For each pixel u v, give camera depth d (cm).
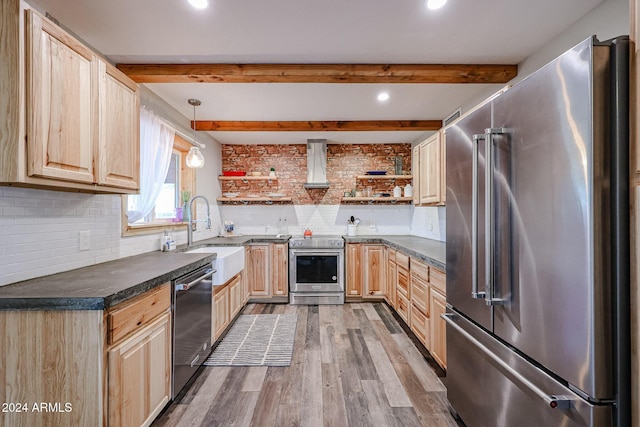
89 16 177
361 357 255
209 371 234
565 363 101
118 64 233
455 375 178
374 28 190
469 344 162
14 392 125
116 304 133
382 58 228
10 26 121
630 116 91
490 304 133
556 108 104
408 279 301
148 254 257
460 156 171
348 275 416
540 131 110
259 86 277
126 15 176
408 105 327
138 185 208
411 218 485
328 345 279
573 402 99
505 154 129
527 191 117
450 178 185
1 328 125
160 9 171
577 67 96
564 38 194
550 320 107
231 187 486
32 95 125
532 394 116
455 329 178
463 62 235
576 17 180
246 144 486
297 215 488
